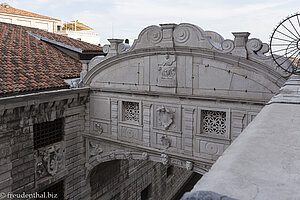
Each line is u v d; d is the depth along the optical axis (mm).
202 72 12336
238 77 11547
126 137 15070
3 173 12031
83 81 16078
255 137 3160
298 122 3826
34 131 13781
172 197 26125
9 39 19078
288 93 6418
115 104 15234
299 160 2516
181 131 13195
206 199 1813
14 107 11992
